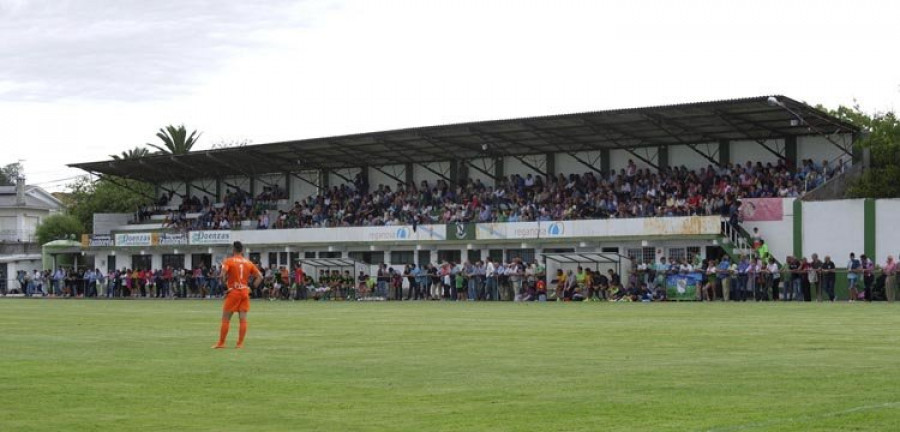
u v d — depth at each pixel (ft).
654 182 194.70
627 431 34.47
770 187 180.14
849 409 37.81
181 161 255.29
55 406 42.50
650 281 167.94
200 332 89.56
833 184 170.50
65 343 77.10
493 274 182.09
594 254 179.01
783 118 174.91
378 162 240.53
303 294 201.77
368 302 177.37
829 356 58.34
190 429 36.68
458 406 41.01
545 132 196.44
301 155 235.61
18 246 332.39
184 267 253.03
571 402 41.45
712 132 188.75
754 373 49.88
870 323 89.56
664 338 73.92
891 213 163.02
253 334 85.35
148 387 48.42
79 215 352.08
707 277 162.50
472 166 223.71
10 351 69.77
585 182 205.67
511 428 35.65
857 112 221.25
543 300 176.14
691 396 42.24
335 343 74.08
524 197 212.43
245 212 254.88
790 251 172.04
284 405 42.14
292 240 229.25
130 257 263.70
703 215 175.94
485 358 60.39
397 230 214.07
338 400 43.32
